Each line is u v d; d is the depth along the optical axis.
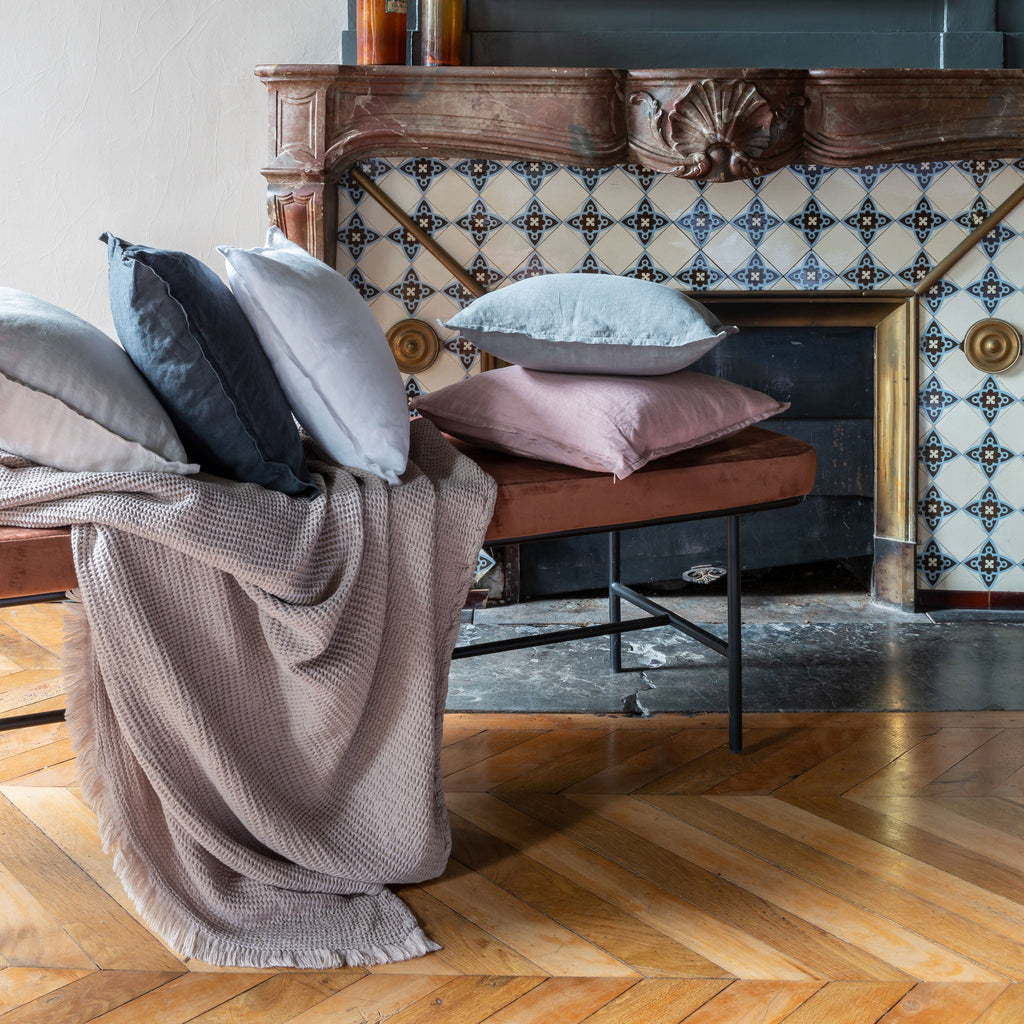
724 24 3.17
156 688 1.71
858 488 3.40
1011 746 2.44
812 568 3.54
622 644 3.07
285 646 1.74
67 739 2.45
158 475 1.73
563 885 1.93
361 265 3.18
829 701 2.69
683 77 2.93
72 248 3.29
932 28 3.18
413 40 3.22
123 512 1.67
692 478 2.24
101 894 1.90
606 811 2.17
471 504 2.00
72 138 3.22
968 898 1.87
